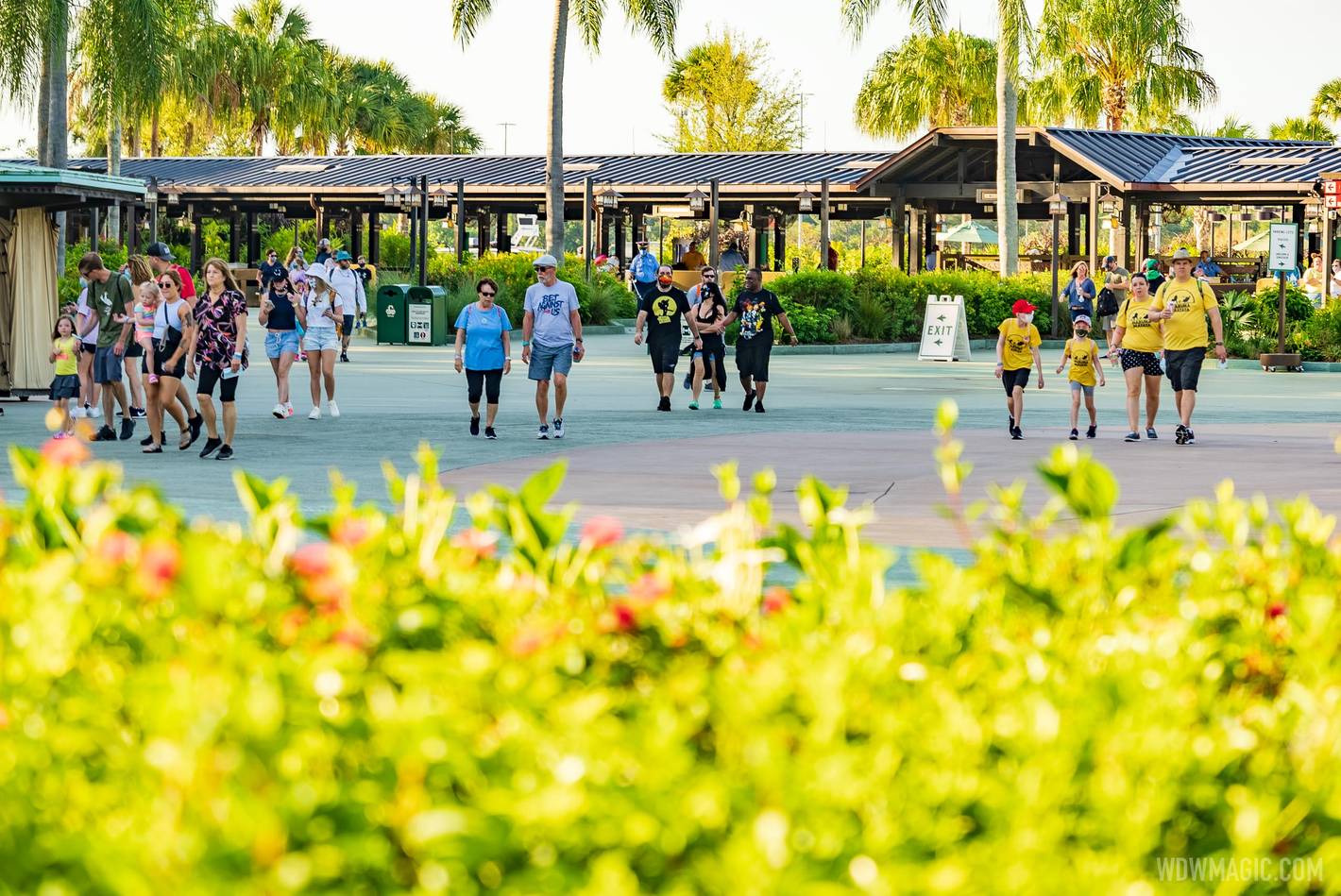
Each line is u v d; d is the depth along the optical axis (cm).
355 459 1574
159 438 1630
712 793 282
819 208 5825
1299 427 1942
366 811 286
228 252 6819
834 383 2711
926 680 363
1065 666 379
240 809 262
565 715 319
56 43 3194
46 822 291
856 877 267
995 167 5434
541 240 10062
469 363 1786
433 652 390
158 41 3322
